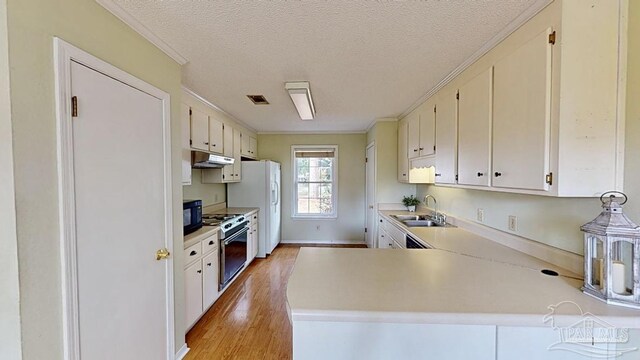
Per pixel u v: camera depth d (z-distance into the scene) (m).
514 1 1.38
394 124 4.28
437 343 1.15
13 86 1.00
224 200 4.80
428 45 1.85
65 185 1.18
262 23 1.61
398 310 1.13
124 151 1.53
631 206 1.25
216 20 1.58
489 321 1.10
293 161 5.64
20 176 1.03
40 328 1.09
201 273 2.64
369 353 1.17
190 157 2.85
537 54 1.39
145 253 1.69
